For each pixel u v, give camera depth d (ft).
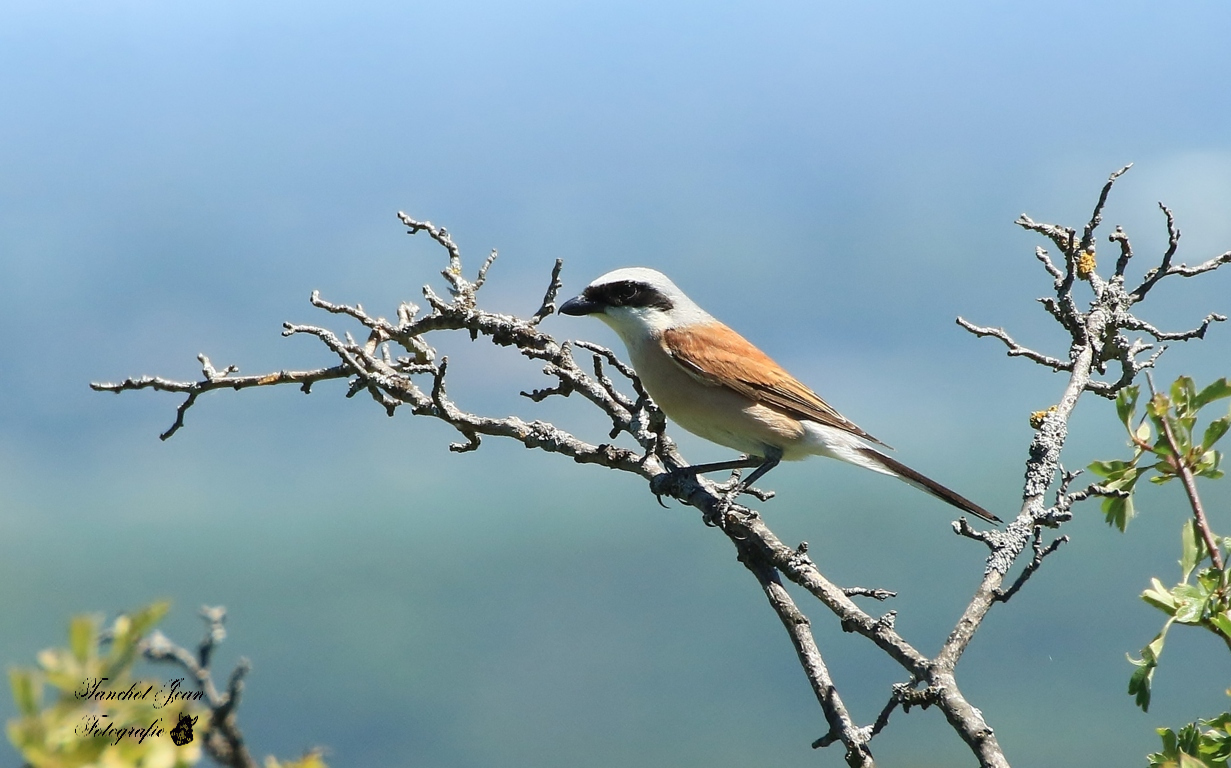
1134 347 20.65
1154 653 13.89
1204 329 20.84
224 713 8.03
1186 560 14.40
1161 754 13.78
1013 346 21.21
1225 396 14.74
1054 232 22.06
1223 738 13.53
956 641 14.47
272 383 20.99
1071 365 21.03
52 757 7.46
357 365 20.42
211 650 8.11
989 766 13.06
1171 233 21.44
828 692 15.23
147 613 7.83
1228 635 13.74
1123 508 15.46
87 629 7.72
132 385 20.24
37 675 7.61
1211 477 14.82
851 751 14.29
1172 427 14.88
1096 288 21.83
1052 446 17.97
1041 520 15.19
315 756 9.18
